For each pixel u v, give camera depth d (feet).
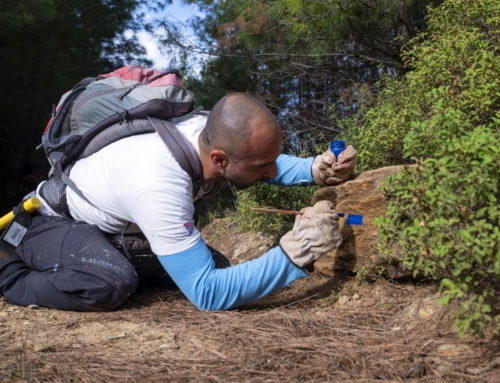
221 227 19.39
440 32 12.55
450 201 6.82
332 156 10.89
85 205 10.82
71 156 11.12
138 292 11.84
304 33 23.00
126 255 10.91
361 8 20.88
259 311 9.75
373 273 10.08
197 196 11.04
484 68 9.93
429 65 10.96
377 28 22.18
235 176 9.66
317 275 11.43
